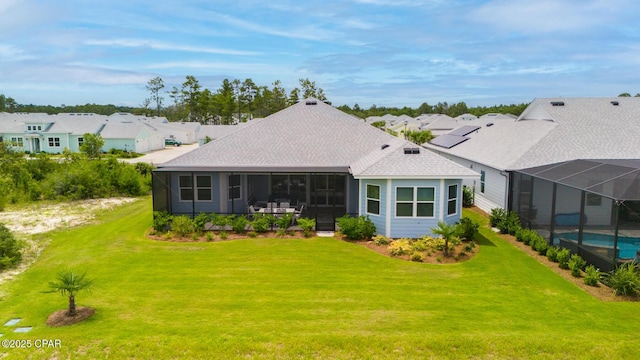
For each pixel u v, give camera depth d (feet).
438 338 29.53
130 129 206.49
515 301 36.27
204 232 59.47
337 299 36.68
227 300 36.42
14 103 481.87
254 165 66.64
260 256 48.98
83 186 88.69
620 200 39.09
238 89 331.77
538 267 45.32
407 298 36.94
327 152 70.13
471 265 45.88
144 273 43.34
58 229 62.28
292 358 27.32
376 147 71.61
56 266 45.65
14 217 70.54
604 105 81.66
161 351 27.94
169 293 38.01
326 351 28.14
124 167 98.99
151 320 32.45
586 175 49.78
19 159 100.99
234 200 69.05
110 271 43.96
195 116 351.05
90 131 203.92
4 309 34.76
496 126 101.09
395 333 30.40
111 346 28.45
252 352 27.94
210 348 28.25
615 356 27.58
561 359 27.32
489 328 31.17
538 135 71.67
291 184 74.74
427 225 56.80
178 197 66.28
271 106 333.83
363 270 44.27
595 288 39.19
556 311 34.22
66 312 33.58
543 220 53.42
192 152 69.05
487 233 60.44
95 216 71.67
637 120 75.87
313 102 81.76
